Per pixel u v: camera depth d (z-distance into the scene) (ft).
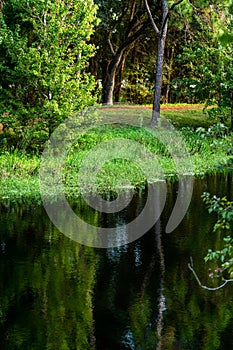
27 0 56.85
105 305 22.18
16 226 34.17
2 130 61.72
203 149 63.67
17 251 28.96
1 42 56.39
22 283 24.44
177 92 80.64
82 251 29.04
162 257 28.02
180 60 76.43
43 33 57.62
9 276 25.29
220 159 59.98
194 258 27.81
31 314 21.40
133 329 20.08
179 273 25.71
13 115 57.77
